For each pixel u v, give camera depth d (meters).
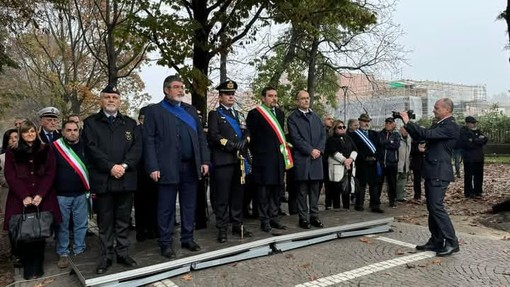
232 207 5.53
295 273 4.69
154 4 8.62
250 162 5.75
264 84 14.80
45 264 5.39
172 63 8.34
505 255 5.14
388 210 8.28
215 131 5.30
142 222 5.90
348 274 4.62
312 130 5.92
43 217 4.76
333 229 5.89
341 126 7.61
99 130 4.52
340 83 19.08
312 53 14.45
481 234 6.37
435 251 5.30
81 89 16.30
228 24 9.52
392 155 8.46
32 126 4.89
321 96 17.28
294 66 15.53
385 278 4.47
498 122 22.39
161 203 4.81
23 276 4.96
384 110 22.77
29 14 11.37
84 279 4.17
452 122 5.19
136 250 5.10
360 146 7.84
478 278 4.39
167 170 4.74
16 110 24.94
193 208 5.08
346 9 9.66
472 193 9.53
